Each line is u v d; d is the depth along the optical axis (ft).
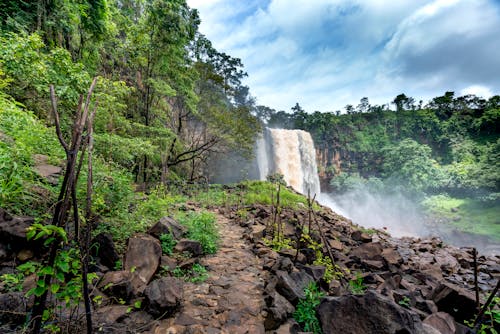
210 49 64.28
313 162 158.61
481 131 207.92
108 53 42.93
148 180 46.19
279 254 16.65
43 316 5.15
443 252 29.48
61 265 4.91
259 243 19.27
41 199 10.56
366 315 7.68
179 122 65.05
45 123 20.24
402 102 250.78
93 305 8.08
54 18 28.09
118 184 14.02
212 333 8.02
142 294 9.07
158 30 42.63
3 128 12.44
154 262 11.04
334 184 200.54
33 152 12.26
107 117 25.63
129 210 16.11
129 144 25.76
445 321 9.30
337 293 10.73
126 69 48.75
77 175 5.16
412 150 174.19
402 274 17.84
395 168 179.73
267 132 136.67
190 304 9.65
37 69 17.02
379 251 19.20
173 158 66.23
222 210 33.01
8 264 8.09
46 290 4.99
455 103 242.99
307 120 237.04
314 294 10.13
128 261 10.45
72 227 9.78
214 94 66.39
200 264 14.16
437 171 168.04
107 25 33.30
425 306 11.06
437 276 19.30
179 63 49.62
